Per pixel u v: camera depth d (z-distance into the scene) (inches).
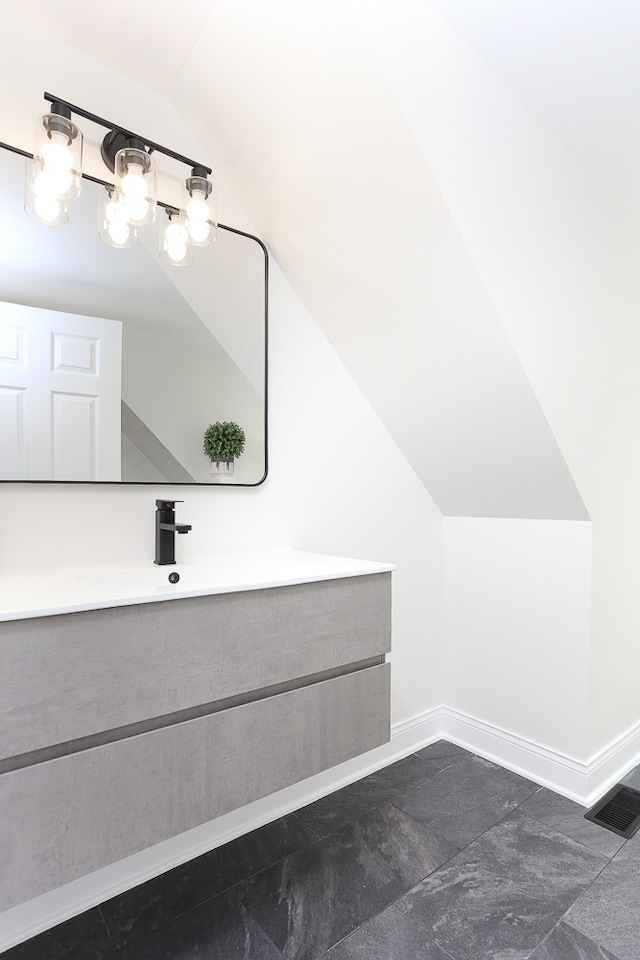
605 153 74.5
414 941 55.9
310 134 64.0
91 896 61.2
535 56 60.0
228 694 51.9
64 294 63.2
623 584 92.0
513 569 93.5
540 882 64.5
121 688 45.4
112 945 55.5
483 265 64.5
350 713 62.4
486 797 83.7
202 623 50.1
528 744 90.6
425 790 85.7
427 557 102.0
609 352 86.3
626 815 78.9
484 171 63.3
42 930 57.4
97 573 59.1
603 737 87.4
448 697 103.8
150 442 69.1
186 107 72.8
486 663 97.7
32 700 41.0
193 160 71.9
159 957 54.0
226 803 51.6
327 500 88.0
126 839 45.4
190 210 65.2
